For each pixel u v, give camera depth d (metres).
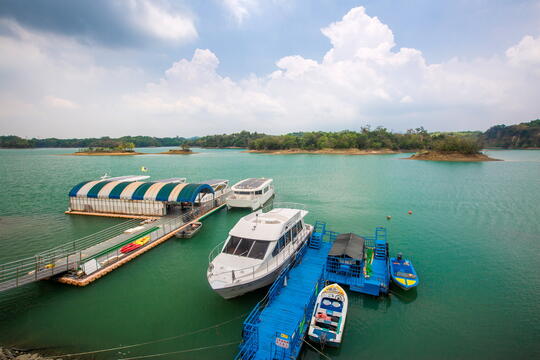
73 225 33.81
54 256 22.67
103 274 21.34
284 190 57.78
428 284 20.48
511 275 21.84
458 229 33.12
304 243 23.53
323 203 46.28
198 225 31.78
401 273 19.41
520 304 18.12
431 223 35.50
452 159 132.62
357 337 15.11
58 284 20.14
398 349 14.34
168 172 91.12
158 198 35.66
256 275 17.05
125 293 19.17
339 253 19.81
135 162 135.00
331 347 14.25
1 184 64.75
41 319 16.52
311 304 16.14
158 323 16.20
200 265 23.30
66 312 17.14
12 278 20.28
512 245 28.08
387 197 50.69
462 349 14.38
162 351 14.18
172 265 23.27
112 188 38.44
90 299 18.45
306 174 84.62
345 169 98.62
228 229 32.53
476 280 21.06
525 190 56.75
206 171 94.12
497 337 15.23
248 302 18.05
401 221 36.38
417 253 26.12
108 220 35.62
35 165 116.62
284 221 21.22
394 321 16.38
